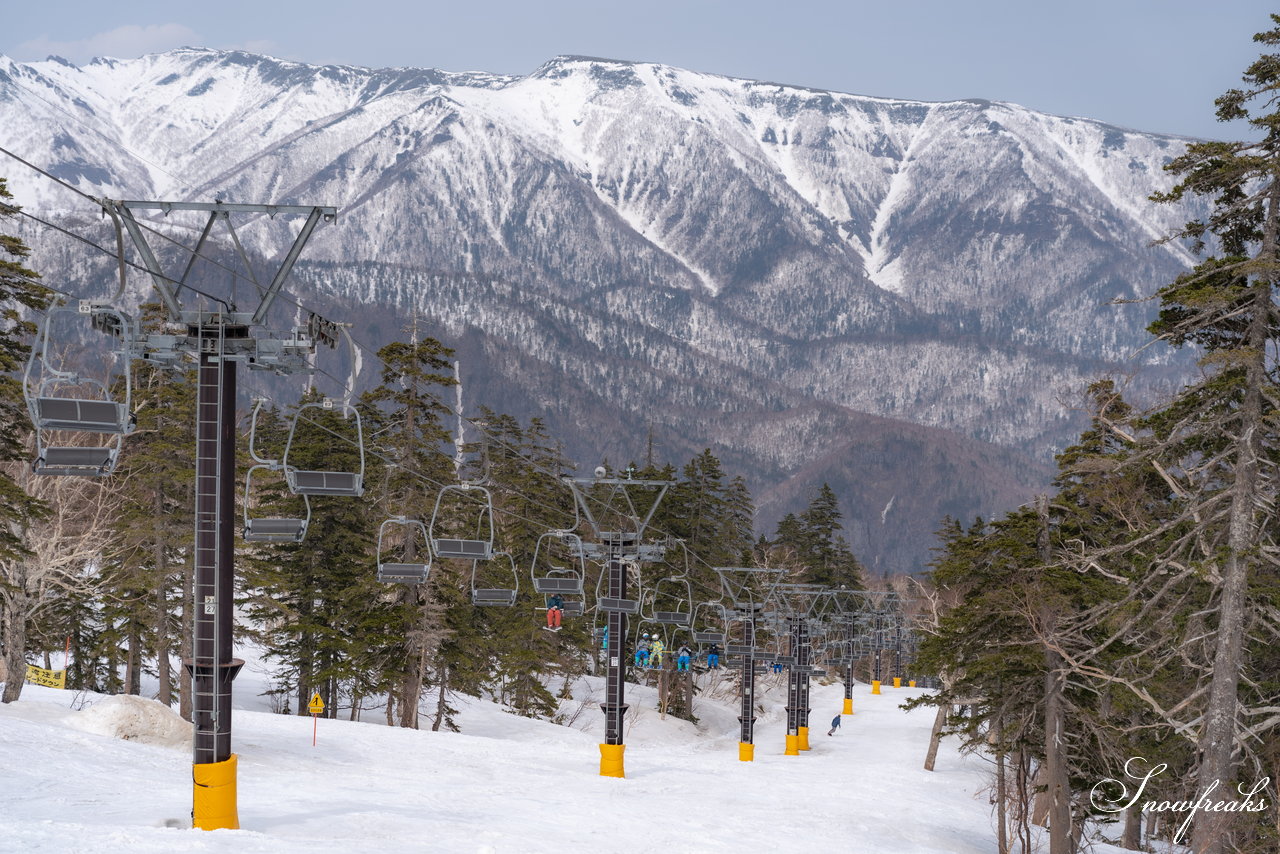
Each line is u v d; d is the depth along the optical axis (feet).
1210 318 81.41
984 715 105.29
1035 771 123.03
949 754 200.75
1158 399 94.89
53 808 67.97
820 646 311.88
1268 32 78.13
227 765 59.62
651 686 264.52
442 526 163.22
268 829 65.87
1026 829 103.45
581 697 231.09
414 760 123.95
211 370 57.88
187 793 80.53
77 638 176.86
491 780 114.62
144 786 82.64
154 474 131.95
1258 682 94.79
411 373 153.89
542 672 196.95
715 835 87.10
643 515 228.63
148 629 147.84
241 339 57.31
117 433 49.52
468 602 168.66
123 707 111.45
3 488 100.63
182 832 56.54
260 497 156.56
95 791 77.30
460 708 197.47
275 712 180.75
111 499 139.64
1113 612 88.94
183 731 113.80
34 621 146.61
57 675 176.45
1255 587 84.64
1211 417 82.99
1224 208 82.38
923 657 106.11
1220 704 80.43
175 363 57.62
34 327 97.45
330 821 70.49
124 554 140.36
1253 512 79.71
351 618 158.10
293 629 157.58
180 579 141.69
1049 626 98.02
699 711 254.47
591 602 216.13
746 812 106.93
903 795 139.74
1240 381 79.41
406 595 159.94
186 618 133.59
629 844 76.69
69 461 48.37
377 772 112.16
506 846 67.72
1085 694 101.30
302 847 55.72
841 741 221.46
